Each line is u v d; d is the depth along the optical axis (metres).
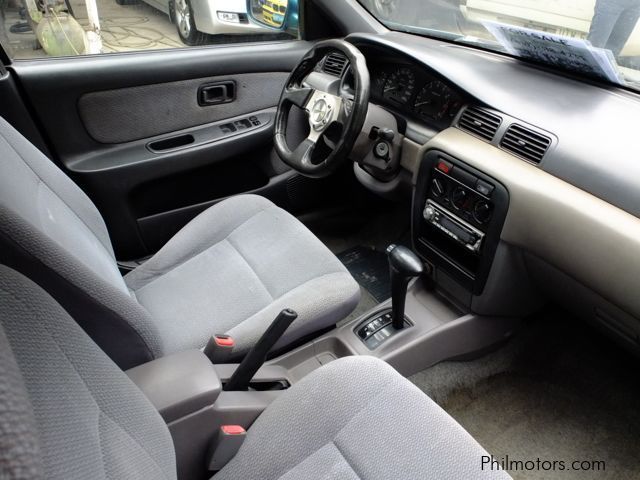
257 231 1.28
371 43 1.52
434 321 1.41
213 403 0.81
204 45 1.65
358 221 2.10
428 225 1.42
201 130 1.68
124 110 1.52
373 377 0.86
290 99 1.40
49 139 1.44
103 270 0.91
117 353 0.77
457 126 1.33
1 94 1.32
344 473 0.75
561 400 1.46
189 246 1.27
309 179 1.96
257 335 1.03
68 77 1.40
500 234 1.21
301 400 0.84
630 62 1.28
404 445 0.77
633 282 0.97
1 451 0.26
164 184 1.66
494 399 1.46
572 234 1.04
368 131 1.48
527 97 1.24
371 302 1.75
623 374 1.53
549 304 1.73
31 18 1.36
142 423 0.56
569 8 1.39
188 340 1.06
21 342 0.38
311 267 1.17
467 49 1.58
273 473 0.77
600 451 1.33
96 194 1.53
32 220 0.70
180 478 0.85
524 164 1.15
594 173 1.03
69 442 0.37
